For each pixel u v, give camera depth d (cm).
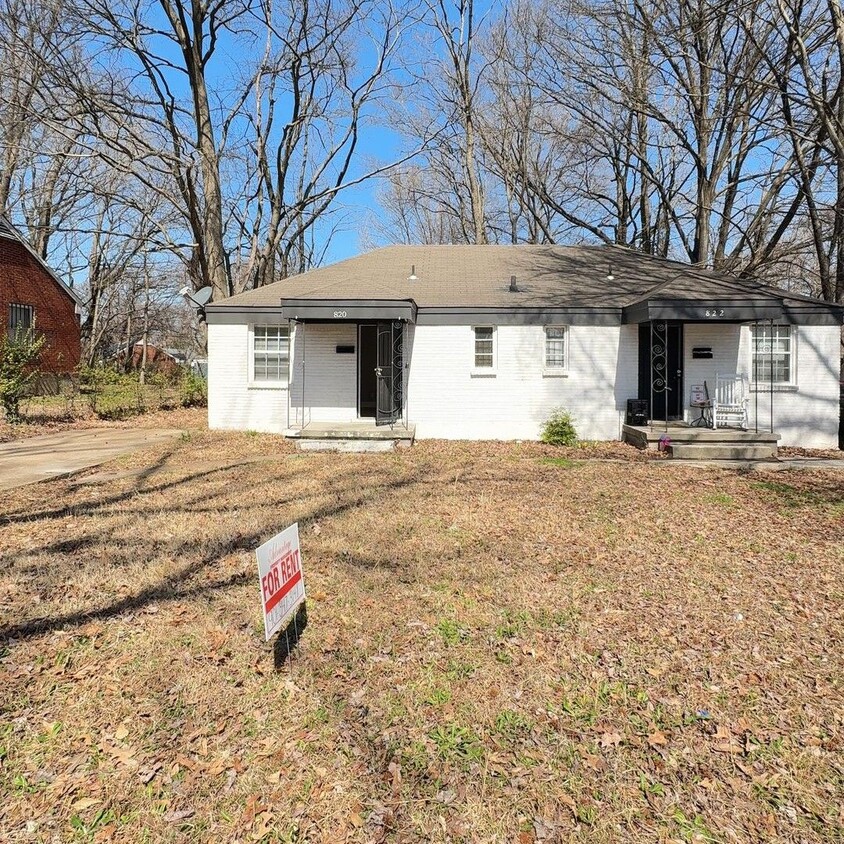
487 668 371
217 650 387
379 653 388
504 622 431
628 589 492
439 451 1210
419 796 267
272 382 1403
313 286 1505
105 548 564
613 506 762
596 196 2878
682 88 2198
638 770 285
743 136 2117
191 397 2116
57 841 242
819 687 353
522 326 1364
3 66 2133
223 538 593
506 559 557
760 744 304
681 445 1161
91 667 364
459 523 667
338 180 2536
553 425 1307
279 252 2955
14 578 488
